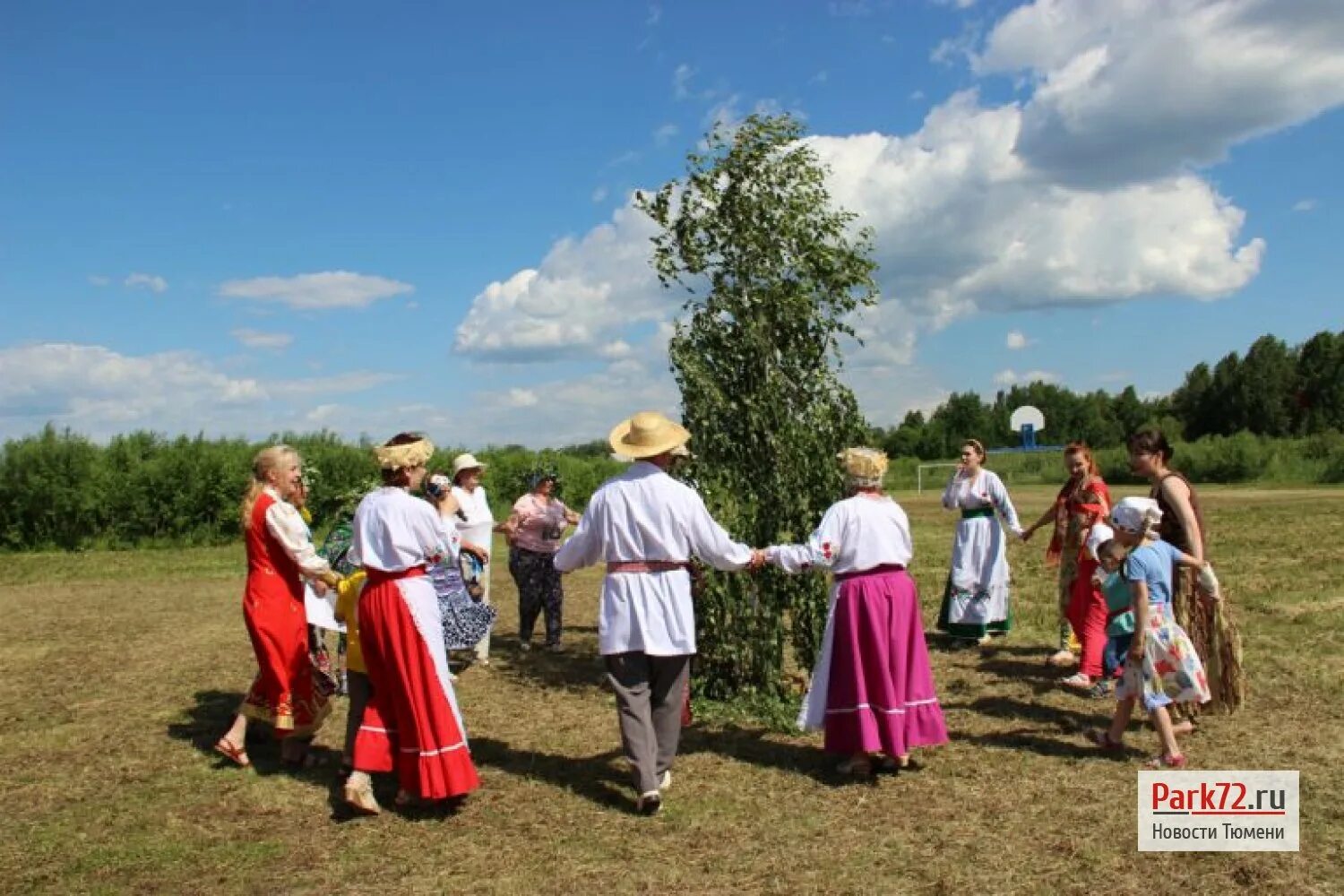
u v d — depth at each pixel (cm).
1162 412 7506
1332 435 4484
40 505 2219
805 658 739
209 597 1436
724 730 681
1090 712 704
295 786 586
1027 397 7881
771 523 727
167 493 2306
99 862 480
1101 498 824
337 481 2478
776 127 748
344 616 584
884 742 566
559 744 661
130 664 951
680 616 543
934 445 7475
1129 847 470
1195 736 632
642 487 545
